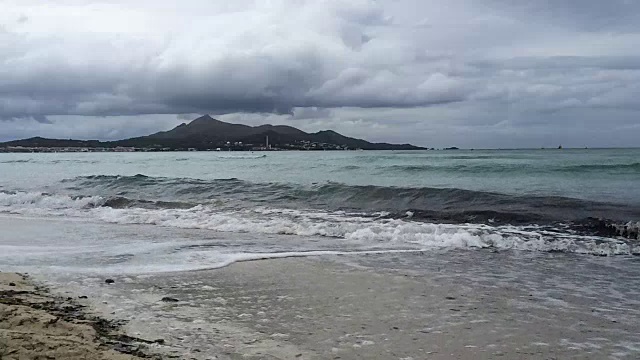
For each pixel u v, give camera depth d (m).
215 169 42.88
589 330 5.54
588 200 16.27
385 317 5.93
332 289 7.24
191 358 4.59
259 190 21.09
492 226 13.04
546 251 10.48
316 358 4.66
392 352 4.83
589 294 7.07
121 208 17.69
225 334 5.29
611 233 11.95
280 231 12.92
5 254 9.71
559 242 10.96
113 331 5.29
